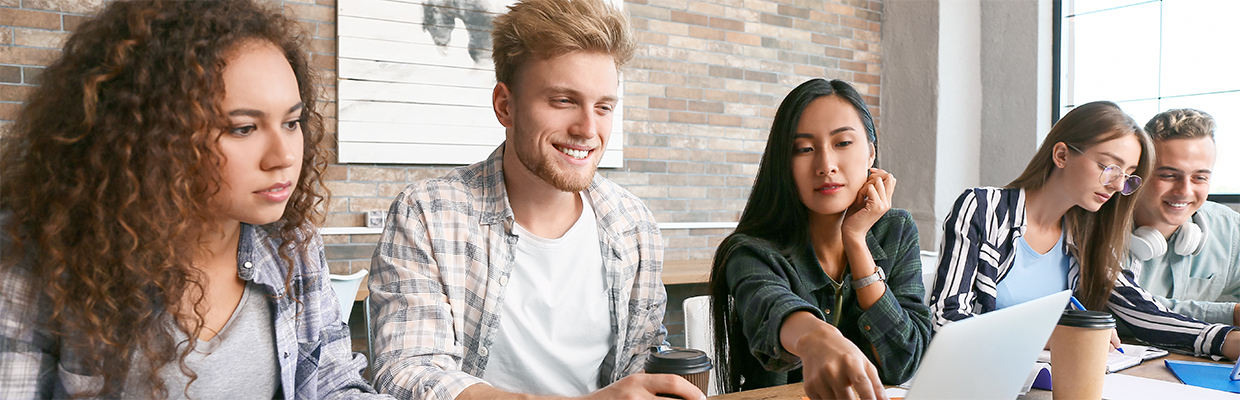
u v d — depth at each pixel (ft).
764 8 14.64
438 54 11.69
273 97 2.69
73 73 2.66
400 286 4.24
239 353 3.17
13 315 2.68
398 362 3.96
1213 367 4.65
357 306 10.61
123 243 2.64
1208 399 3.87
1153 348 5.24
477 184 4.66
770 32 14.71
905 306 4.51
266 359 3.29
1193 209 6.47
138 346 2.85
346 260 11.09
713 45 14.07
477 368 4.50
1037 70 14.19
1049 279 5.96
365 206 11.28
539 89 4.15
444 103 11.76
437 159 11.75
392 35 11.33
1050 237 5.96
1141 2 12.94
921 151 15.08
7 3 9.23
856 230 4.32
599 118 4.27
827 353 2.89
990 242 5.64
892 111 15.74
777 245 4.56
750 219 4.75
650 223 5.23
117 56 2.58
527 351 4.64
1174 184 6.33
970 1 15.20
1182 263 6.72
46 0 9.45
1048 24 14.26
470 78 11.97
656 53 13.46
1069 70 14.14
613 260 4.93
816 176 4.34
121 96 2.59
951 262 5.56
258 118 2.69
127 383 2.92
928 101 14.98
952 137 14.99
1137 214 6.66
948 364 2.54
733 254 4.53
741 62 14.39
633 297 5.10
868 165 4.48
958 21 15.02
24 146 2.72
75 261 2.66
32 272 2.70
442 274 4.37
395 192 11.51
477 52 12.01
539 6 4.14
